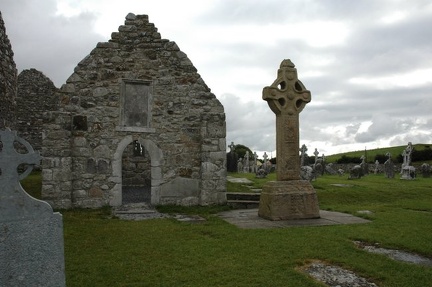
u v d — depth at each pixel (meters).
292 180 9.45
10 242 3.07
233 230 7.71
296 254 5.87
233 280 4.80
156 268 5.27
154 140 11.51
